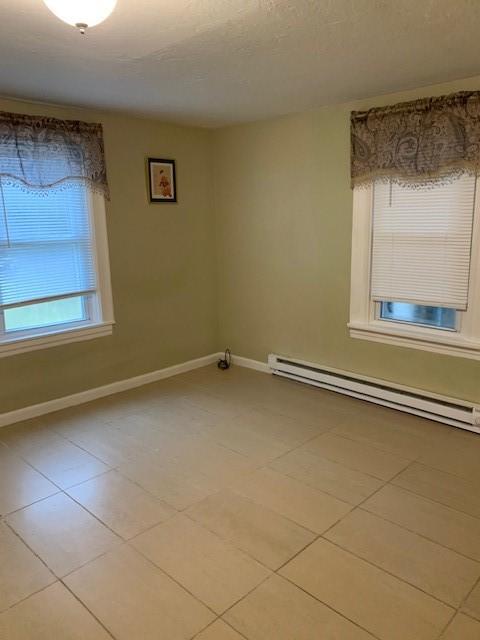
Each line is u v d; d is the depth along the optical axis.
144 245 4.04
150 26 2.00
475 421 3.07
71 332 3.64
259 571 1.96
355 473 2.69
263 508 2.38
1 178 3.14
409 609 1.76
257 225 4.23
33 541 2.17
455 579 1.90
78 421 3.45
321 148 3.64
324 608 1.77
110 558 2.05
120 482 2.64
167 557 2.05
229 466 2.79
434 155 3.02
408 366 3.47
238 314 4.59
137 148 3.87
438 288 3.23
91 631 1.69
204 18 1.94
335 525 2.24
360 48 2.32
